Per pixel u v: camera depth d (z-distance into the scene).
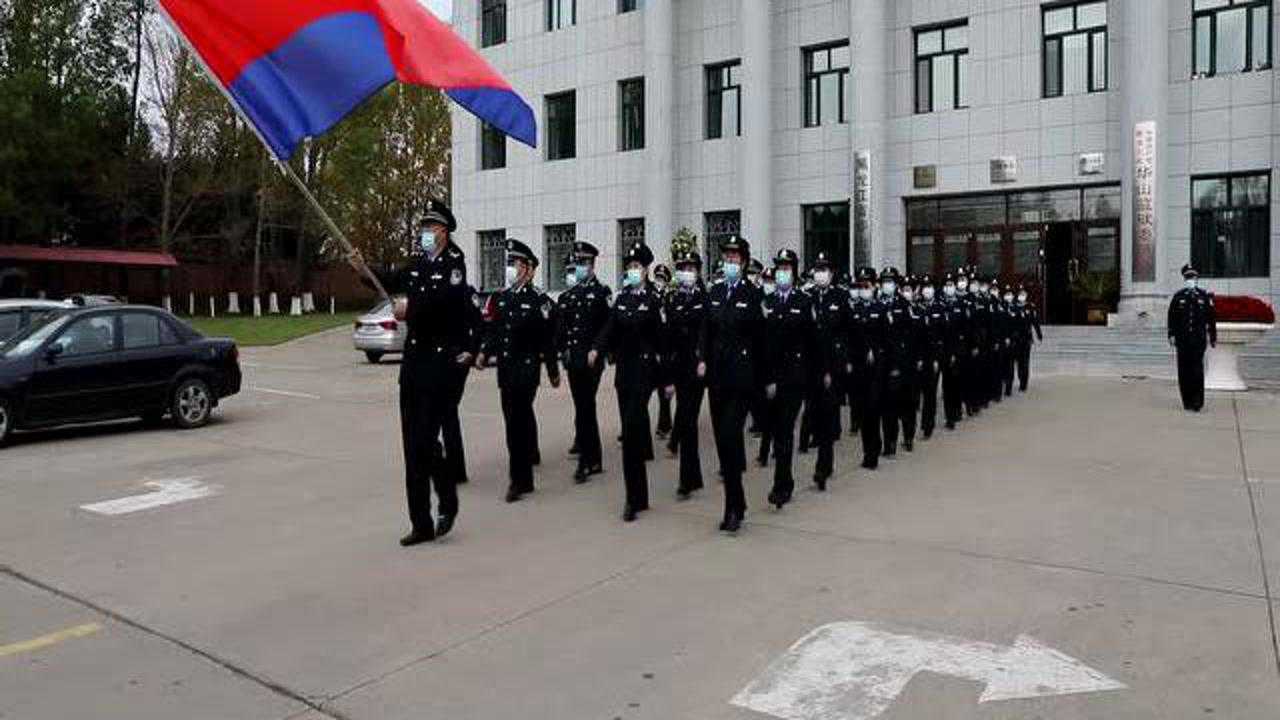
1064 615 5.17
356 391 17.92
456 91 7.99
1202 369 13.80
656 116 28.09
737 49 27.31
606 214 30.20
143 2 42.84
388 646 4.91
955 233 23.98
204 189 43.62
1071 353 19.84
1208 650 4.65
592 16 30.38
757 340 7.24
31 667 4.71
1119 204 21.86
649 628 5.09
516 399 8.38
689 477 8.55
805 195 26.06
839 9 25.39
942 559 6.27
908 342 10.59
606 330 8.09
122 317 12.54
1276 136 19.95
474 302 7.21
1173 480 8.78
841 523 7.34
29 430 11.92
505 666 4.63
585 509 8.00
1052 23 22.50
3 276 37.94
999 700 4.16
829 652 4.71
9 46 39.25
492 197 33.44
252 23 7.13
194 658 4.81
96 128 40.50
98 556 6.70
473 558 6.50
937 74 24.12
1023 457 10.14
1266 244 20.23
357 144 43.81
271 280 52.25
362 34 7.55
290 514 7.91
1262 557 6.21
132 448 11.37
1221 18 20.61
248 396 17.03
